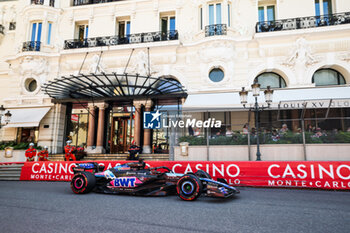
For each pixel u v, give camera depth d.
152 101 14.53
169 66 14.80
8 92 17.08
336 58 12.91
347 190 7.31
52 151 15.48
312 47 13.22
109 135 15.72
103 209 4.97
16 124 15.09
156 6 15.97
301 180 7.68
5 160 14.22
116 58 15.40
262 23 14.10
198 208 5.06
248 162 8.22
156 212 4.70
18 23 17.59
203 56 14.24
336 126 10.37
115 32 16.58
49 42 17.11
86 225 3.85
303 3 13.99
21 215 4.50
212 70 14.52
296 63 13.26
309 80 13.02
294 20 13.74
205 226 3.79
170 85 12.94
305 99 10.59
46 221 4.09
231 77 13.81
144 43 14.93
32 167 10.48
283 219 4.21
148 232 3.50
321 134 10.18
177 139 12.27
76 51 15.77
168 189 6.68
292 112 12.62
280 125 11.04
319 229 3.65
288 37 13.40
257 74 13.87
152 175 6.55
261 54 13.73
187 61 14.62
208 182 5.96
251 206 5.26
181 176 6.62
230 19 14.77
